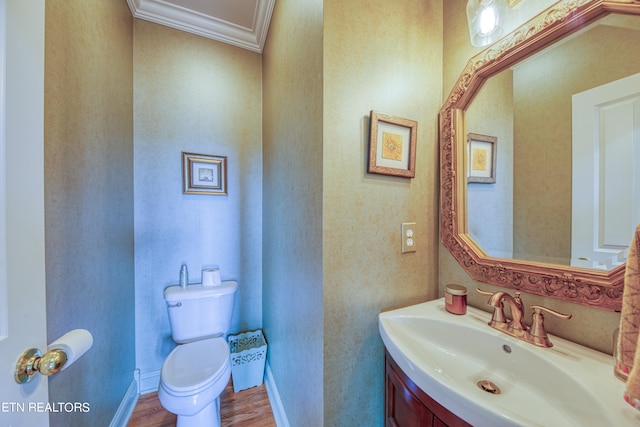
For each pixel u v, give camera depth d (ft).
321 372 2.90
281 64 4.39
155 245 5.23
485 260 3.02
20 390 1.58
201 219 5.60
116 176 4.20
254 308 6.15
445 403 1.79
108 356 3.90
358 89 2.98
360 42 2.99
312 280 3.12
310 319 3.18
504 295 2.50
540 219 2.59
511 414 1.47
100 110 3.67
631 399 1.37
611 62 2.09
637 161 1.97
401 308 3.22
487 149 3.06
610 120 2.11
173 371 3.89
